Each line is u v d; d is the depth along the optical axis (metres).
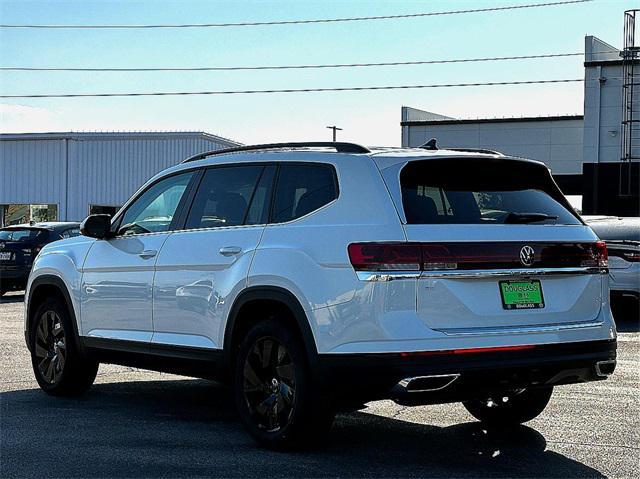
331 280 5.73
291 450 6.09
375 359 5.49
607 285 6.27
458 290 5.60
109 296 7.57
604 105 36.34
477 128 42.16
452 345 5.50
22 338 12.22
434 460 5.98
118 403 7.89
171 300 6.96
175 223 7.20
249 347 6.26
